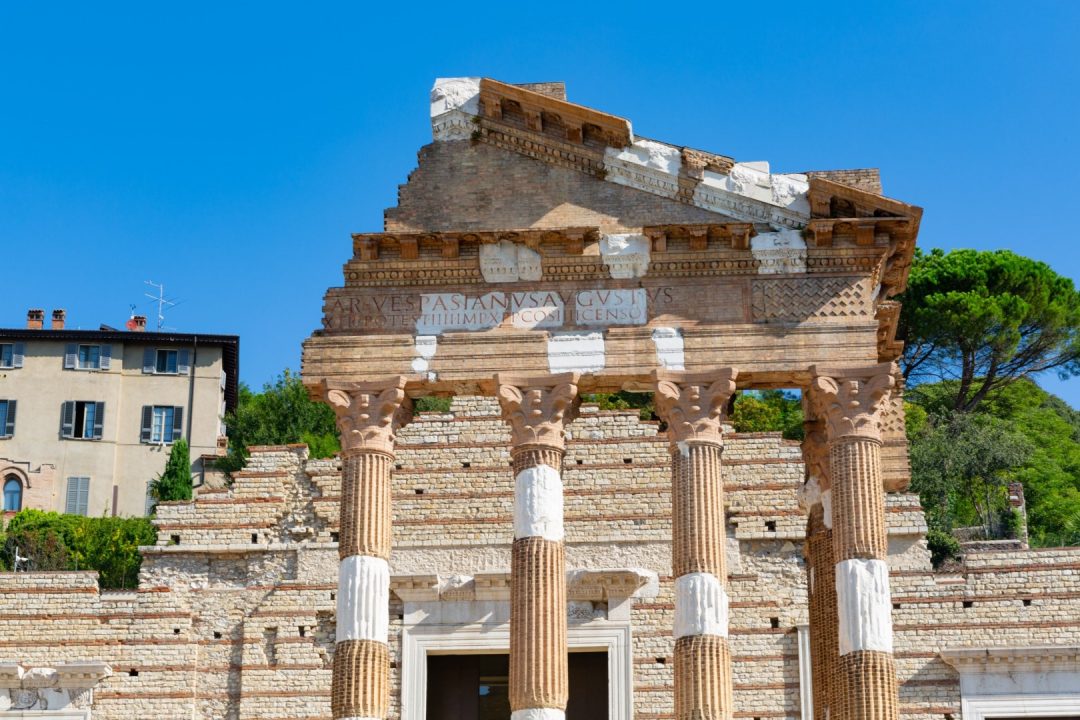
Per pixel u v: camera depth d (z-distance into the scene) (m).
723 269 44.28
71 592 55.81
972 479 87.56
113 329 111.69
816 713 44.75
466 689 56.03
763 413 98.06
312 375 44.22
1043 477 94.75
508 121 45.88
